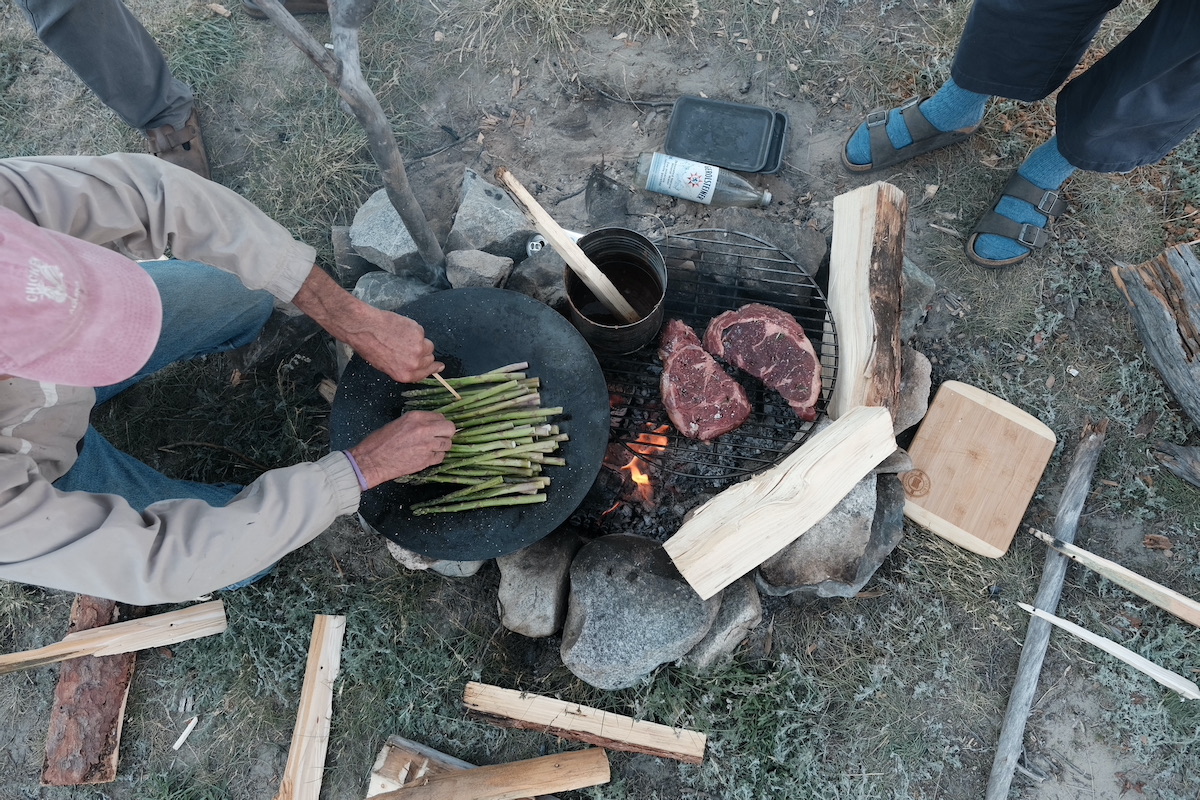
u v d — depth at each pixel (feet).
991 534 10.24
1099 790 9.52
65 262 5.30
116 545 6.41
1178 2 7.75
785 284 10.53
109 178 6.66
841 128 12.46
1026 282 11.47
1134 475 10.55
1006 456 10.41
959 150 12.10
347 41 6.76
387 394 8.70
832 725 9.79
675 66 12.82
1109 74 8.87
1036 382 11.05
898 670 10.01
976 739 9.78
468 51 13.00
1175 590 10.11
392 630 10.31
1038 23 8.75
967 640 10.13
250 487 7.36
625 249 9.48
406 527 8.24
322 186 12.30
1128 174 11.75
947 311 11.48
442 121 12.78
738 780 9.52
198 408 11.45
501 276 10.80
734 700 9.72
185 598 6.89
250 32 13.29
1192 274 9.77
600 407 8.54
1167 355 10.23
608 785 9.61
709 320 10.59
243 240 7.04
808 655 10.09
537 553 9.82
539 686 10.03
